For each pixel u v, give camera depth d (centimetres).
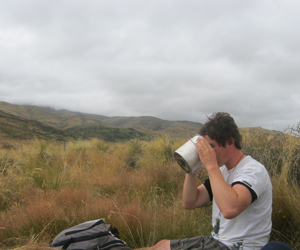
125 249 175
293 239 214
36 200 313
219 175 140
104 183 445
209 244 155
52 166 513
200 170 373
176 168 518
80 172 511
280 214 241
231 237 145
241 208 129
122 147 1057
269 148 351
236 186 138
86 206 290
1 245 222
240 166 155
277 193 252
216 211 167
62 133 6272
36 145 659
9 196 383
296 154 314
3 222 263
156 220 273
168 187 458
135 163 674
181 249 162
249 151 350
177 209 312
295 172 289
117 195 350
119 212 265
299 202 234
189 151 153
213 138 153
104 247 172
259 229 143
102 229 192
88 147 1162
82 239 177
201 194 188
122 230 254
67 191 352
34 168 460
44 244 185
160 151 704
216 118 156
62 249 165
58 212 274
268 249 121
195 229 262
